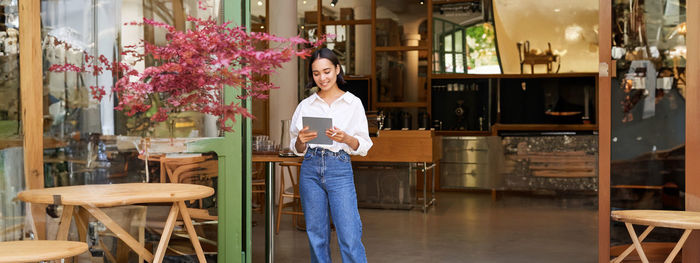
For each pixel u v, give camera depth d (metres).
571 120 11.22
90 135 3.37
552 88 11.30
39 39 3.25
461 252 5.36
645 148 4.19
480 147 10.12
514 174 9.95
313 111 3.50
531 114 11.36
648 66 4.17
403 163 8.02
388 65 11.62
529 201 8.98
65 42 3.32
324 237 3.47
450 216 7.48
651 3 4.16
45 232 3.23
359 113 3.48
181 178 3.55
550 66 11.39
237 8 3.68
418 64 11.60
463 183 10.23
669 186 4.15
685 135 3.86
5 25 3.22
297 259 5.13
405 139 7.72
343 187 3.38
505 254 5.27
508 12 11.41
